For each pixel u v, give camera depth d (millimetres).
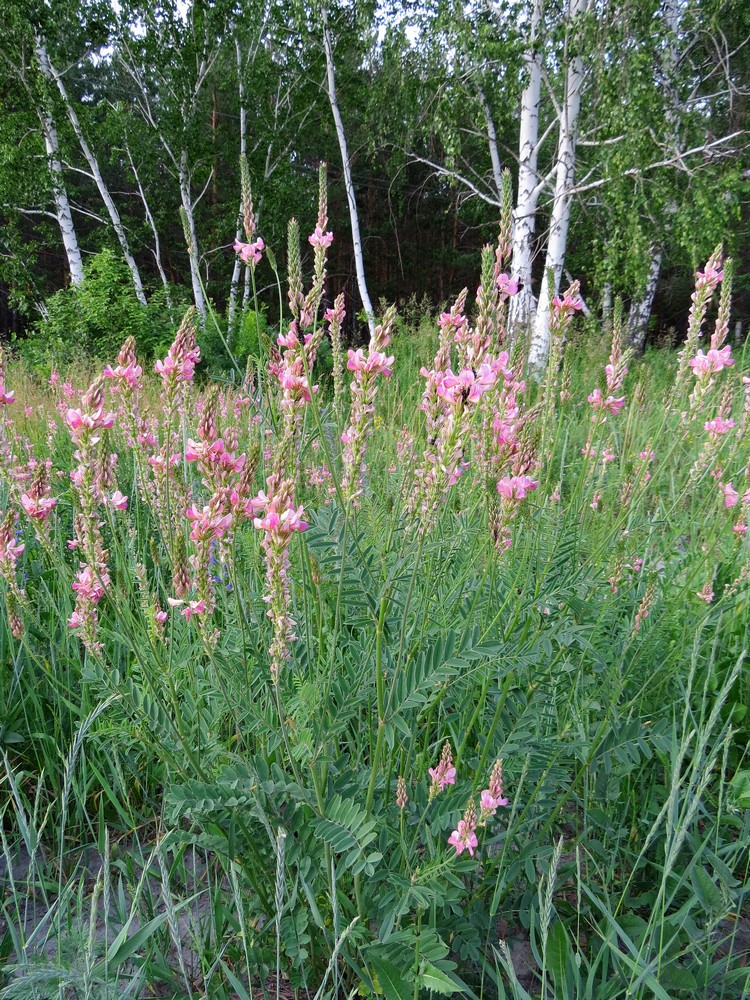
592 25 11578
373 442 3701
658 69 12289
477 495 2615
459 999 1862
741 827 2336
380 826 1813
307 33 17109
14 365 10789
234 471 1723
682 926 1988
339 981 1961
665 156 12062
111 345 14422
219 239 20578
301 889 1898
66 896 1911
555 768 2168
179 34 18156
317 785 1683
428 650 1789
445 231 28844
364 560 2146
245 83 18656
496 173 15055
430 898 1664
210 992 1840
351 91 19562
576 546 2479
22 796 2576
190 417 3307
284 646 1568
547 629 2160
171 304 17828
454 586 2324
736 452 3713
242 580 2176
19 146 17938
